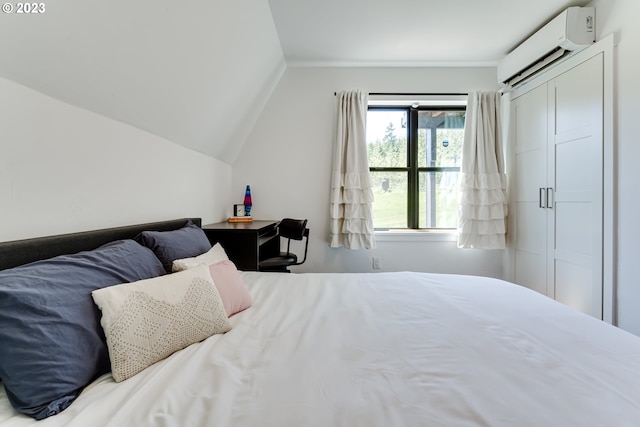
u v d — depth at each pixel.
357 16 2.05
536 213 2.45
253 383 0.68
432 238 2.87
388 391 0.65
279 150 2.83
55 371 0.62
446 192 3.01
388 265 2.88
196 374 0.72
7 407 0.60
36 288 0.67
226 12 1.51
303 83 2.81
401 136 3.00
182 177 1.89
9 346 0.60
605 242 1.86
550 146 2.29
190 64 1.46
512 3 1.94
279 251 2.72
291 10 1.97
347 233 2.72
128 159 1.35
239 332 0.97
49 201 0.95
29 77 0.85
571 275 2.12
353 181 2.68
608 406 0.59
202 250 1.42
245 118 2.55
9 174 0.82
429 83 2.82
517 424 0.55
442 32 2.26
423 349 0.84
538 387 0.65
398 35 2.30
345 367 0.75
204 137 2.07
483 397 0.63
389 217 3.01
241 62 1.94
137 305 0.78
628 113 1.72
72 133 1.03
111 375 0.73
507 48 2.52
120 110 1.24
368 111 2.99
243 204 2.84
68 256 0.85
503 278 2.87
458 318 1.06
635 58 1.68
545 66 2.24
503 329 0.96
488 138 2.72
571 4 1.96
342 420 0.56
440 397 0.63
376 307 1.18
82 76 0.98
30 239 0.84
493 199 2.69
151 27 1.12
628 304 1.73
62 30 0.84
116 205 1.27
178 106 1.58
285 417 0.57
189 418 0.57
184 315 0.87
